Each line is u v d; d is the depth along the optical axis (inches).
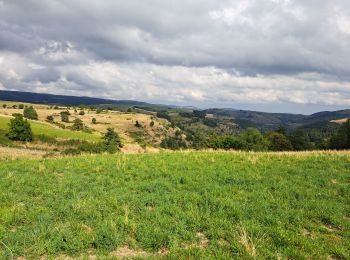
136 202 485.4
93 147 2219.5
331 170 711.7
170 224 402.0
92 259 325.7
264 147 3383.4
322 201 499.2
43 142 3983.8
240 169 727.1
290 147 3563.0
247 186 583.2
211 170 711.1
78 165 775.7
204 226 400.8
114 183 606.2
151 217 426.9
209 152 1034.1
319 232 398.3
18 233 368.8
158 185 591.2
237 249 340.5
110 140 3754.9
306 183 600.7
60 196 520.7
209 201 496.1
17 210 445.1
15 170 725.3
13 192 550.0
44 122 6215.6
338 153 959.0
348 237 383.2
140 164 784.9
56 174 690.8
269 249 345.4
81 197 522.6
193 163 800.9
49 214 435.2
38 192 543.2
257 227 393.4
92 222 404.2
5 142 3678.6
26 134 3902.6
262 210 455.8
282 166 753.6
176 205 481.1
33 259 323.3
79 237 359.3
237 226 394.9
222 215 438.6
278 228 393.1
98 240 354.3
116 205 468.4
